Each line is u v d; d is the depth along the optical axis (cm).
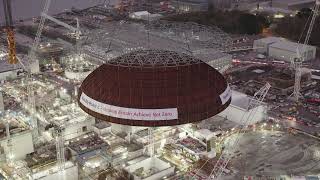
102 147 13300
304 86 19462
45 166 12238
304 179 11594
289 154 13550
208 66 11656
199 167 12794
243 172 12550
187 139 14212
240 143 14225
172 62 10925
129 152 12938
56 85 18875
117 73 10706
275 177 12131
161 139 13925
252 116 15438
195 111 10256
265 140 14462
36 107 16225
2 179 12225
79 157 12638
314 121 15912
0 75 19362
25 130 13112
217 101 10694
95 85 10862
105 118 10350
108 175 12144
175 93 10256
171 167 12300
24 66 17788
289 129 15138
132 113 10044
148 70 10612
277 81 19900
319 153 13550
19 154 12962
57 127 13762
